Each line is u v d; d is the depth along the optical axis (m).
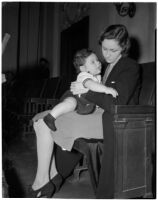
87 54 1.97
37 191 1.84
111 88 1.65
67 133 1.77
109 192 1.61
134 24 4.72
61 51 8.01
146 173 1.72
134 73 1.74
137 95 1.86
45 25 8.48
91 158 1.69
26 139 4.30
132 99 1.79
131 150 1.66
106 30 1.79
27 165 2.84
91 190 2.11
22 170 2.65
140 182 1.70
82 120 1.80
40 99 3.88
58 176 2.01
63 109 1.80
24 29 8.27
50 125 1.76
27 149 3.62
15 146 3.80
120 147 1.62
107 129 1.65
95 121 1.82
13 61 8.16
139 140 1.70
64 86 4.04
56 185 2.00
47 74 7.97
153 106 1.76
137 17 4.63
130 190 1.66
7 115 4.73
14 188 2.11
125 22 5.01
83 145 1.72
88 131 1.78
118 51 1.80
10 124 4.54
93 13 6.18
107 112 1.70
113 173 1.62
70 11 7.45
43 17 8.48
